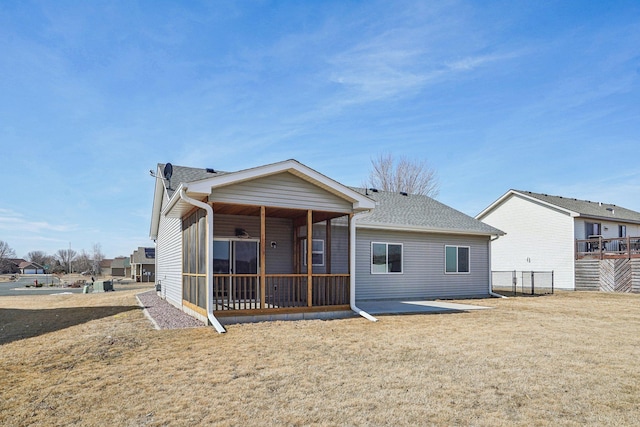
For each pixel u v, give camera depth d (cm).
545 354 642
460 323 935
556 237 2342
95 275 6775
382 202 1817
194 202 889
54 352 653
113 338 752
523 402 439
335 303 1066
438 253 1639
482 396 455
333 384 493
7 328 937
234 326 870
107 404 430
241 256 1262
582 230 2345
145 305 1387
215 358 609
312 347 680
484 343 718
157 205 1822
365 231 1491
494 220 2697
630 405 432
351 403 433
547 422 388
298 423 384
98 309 1291
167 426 378
